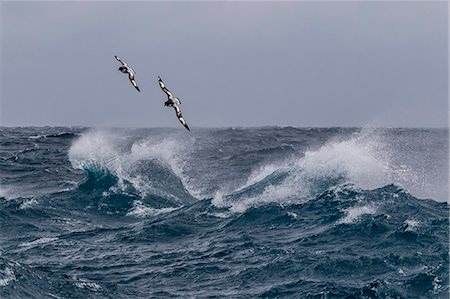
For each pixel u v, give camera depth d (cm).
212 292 5612
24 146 17925
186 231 7569
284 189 8588
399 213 7200
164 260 6550
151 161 10650
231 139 19775
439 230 6556
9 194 10694
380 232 6662
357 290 5344
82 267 6406
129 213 9031
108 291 5544
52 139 19312
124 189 9744
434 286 5353
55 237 7688
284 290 5503
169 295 5588
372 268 5822
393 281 5478
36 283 5350
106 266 6431
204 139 18550
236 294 5528
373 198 7650
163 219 8200
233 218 7794
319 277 5712
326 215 7394
